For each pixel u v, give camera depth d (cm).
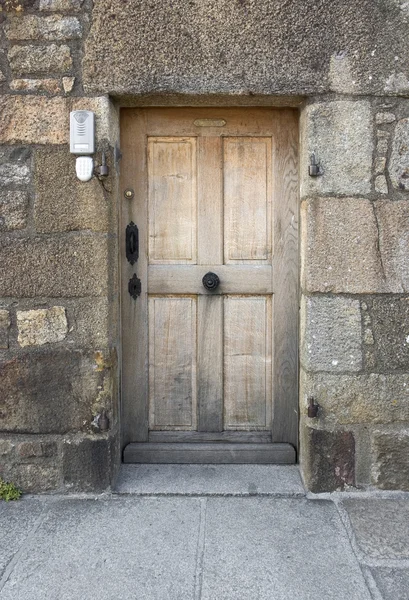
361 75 245
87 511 245
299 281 273
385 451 257
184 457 284
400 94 245
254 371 283
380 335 253
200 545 219
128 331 281
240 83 247
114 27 245
